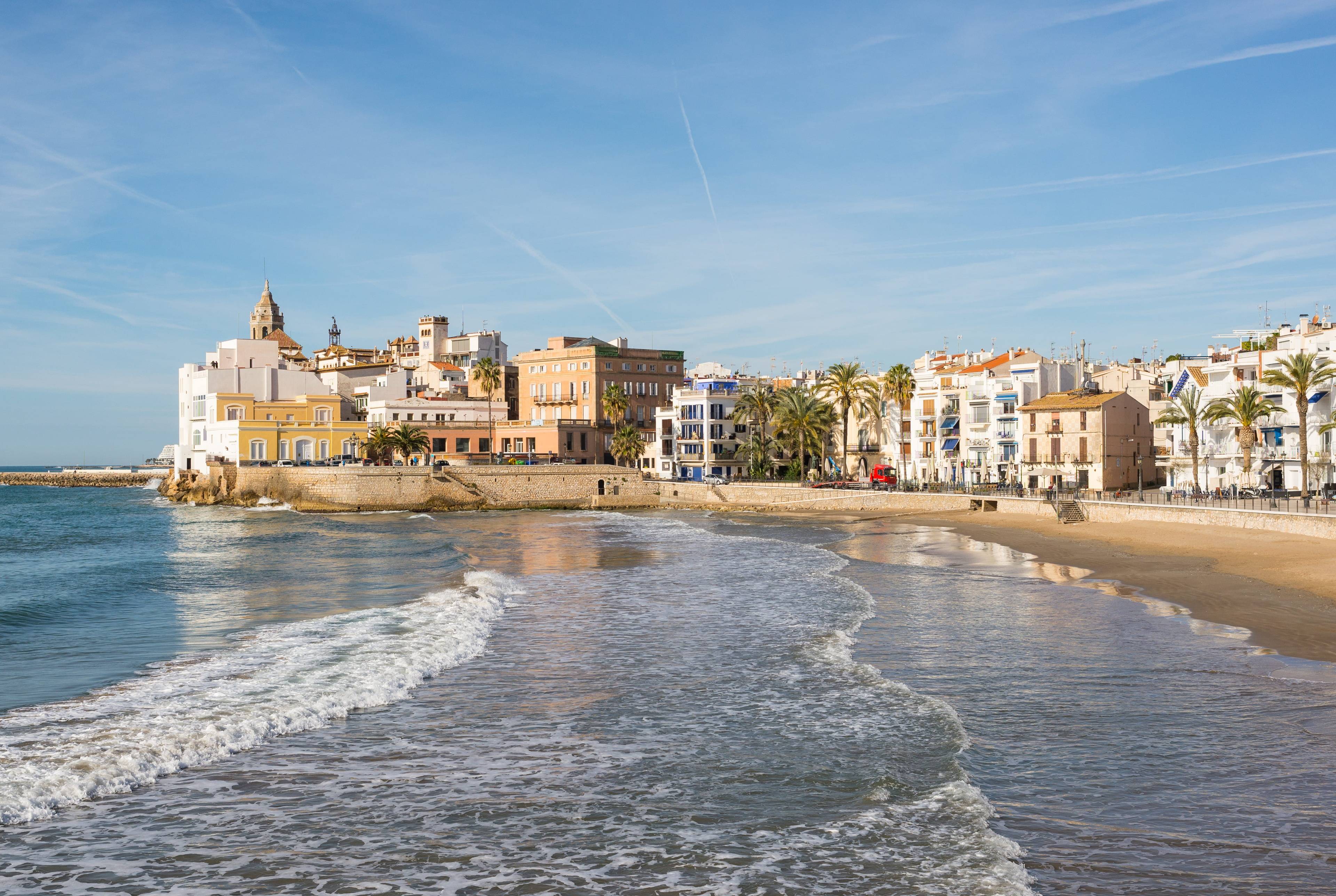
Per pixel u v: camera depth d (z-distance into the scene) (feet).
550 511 414.62
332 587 154.40
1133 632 105.40
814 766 62.18
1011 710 74.28
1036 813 53.42
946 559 189.78
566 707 77.25
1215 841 49.29
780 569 173.27
